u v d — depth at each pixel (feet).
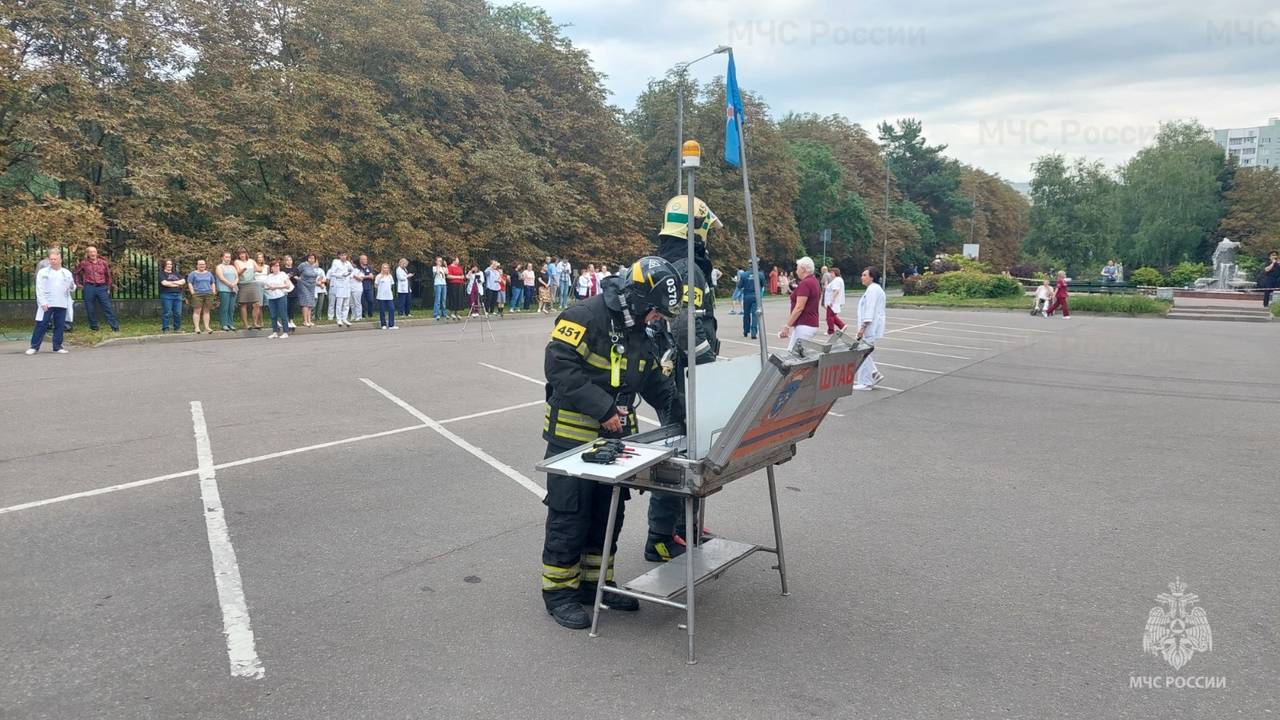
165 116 69.87
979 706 10.89
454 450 25.22
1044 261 238.07
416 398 34.27
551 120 118.93
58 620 13.33
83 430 27.12
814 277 38.34
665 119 151.84
